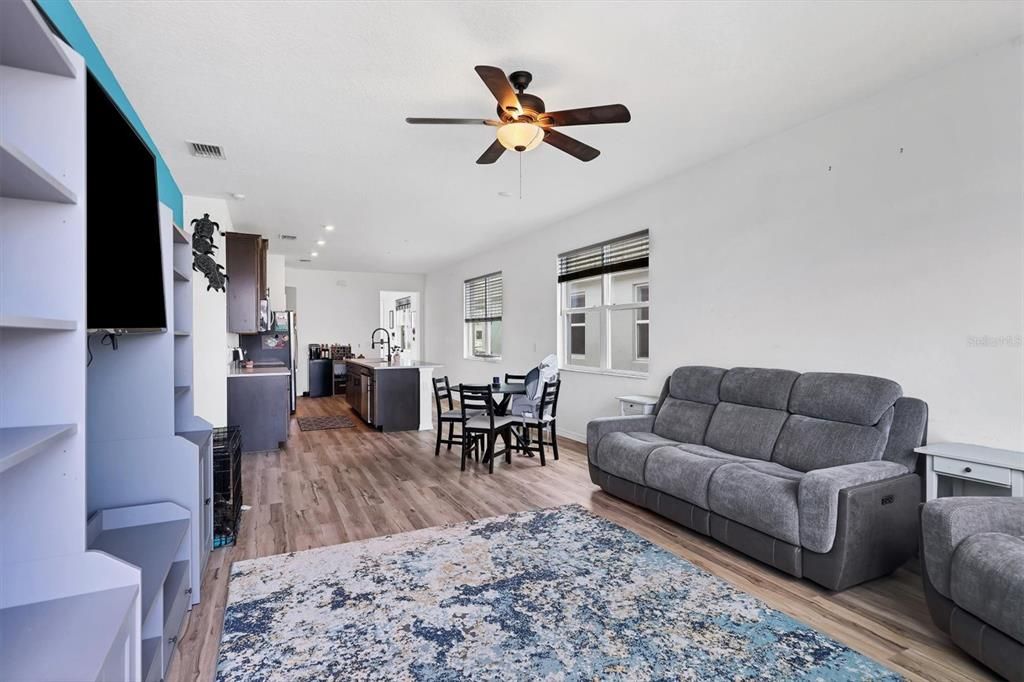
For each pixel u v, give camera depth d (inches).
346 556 106.7
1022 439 95.6
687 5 84.4
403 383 251.9
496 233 265.1
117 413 84.0
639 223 189.6
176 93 113.7
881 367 117.3
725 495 108.3
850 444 110.3
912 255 111.4
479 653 74.5
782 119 130.3
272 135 137.2
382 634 79.1
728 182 154.2
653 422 160.9
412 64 102.4
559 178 175.6
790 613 86.2
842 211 124.6
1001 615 66.0
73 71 50.3
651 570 101.2
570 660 73.0
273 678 68.8
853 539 90.4
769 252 142.4
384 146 145.5
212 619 83.5
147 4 82.7
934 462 97.4
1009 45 96.2
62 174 49.9
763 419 131.5
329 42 94.5
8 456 36.4
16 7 40.7
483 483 161.9
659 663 72.3
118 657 45.3
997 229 98.4
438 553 108.5
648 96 116.6
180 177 172.9
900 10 86.4
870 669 71.0
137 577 51.2
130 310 68.2
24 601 48.1
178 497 86.7
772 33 92.6
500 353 317.1
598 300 238.4
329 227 252.2
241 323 207.5
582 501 144.9
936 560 77.4
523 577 98.0
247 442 203.5
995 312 99.0
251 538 116.8
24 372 48.4
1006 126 97.0
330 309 417.1
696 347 166.2
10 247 48.5
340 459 192.5
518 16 87.0
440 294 403.2
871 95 117.6
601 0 82.9
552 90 113.3
